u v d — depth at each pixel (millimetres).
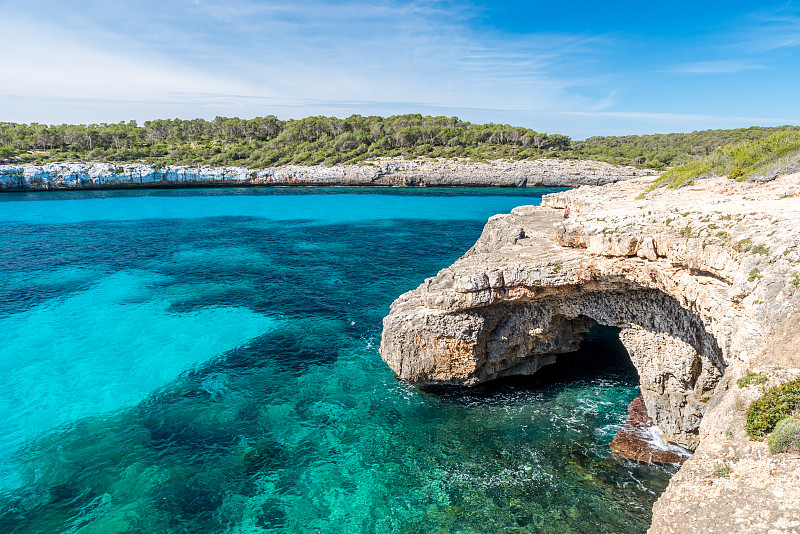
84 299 47625
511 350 29516
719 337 16547
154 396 30188
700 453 12117
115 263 61250
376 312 44156
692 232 19516
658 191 37000
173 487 22156
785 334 13430
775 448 11062
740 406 12477
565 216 35281
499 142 197750
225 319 42625
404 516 20328
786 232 16016
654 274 21531
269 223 93188
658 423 24922
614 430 25406
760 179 29188
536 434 25344
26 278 54250
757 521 9664
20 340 38312
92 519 20266
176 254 66500
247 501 21266
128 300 47438
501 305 28141
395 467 23281
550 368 32094
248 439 25719
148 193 139000
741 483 10703
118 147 178000
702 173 36531
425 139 194500
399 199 129500
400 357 29156
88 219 94875
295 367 33688
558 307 27781
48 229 83625
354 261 62656
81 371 33469
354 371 32875
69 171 140250
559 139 194000
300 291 50188
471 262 29266
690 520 10352
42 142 168875
